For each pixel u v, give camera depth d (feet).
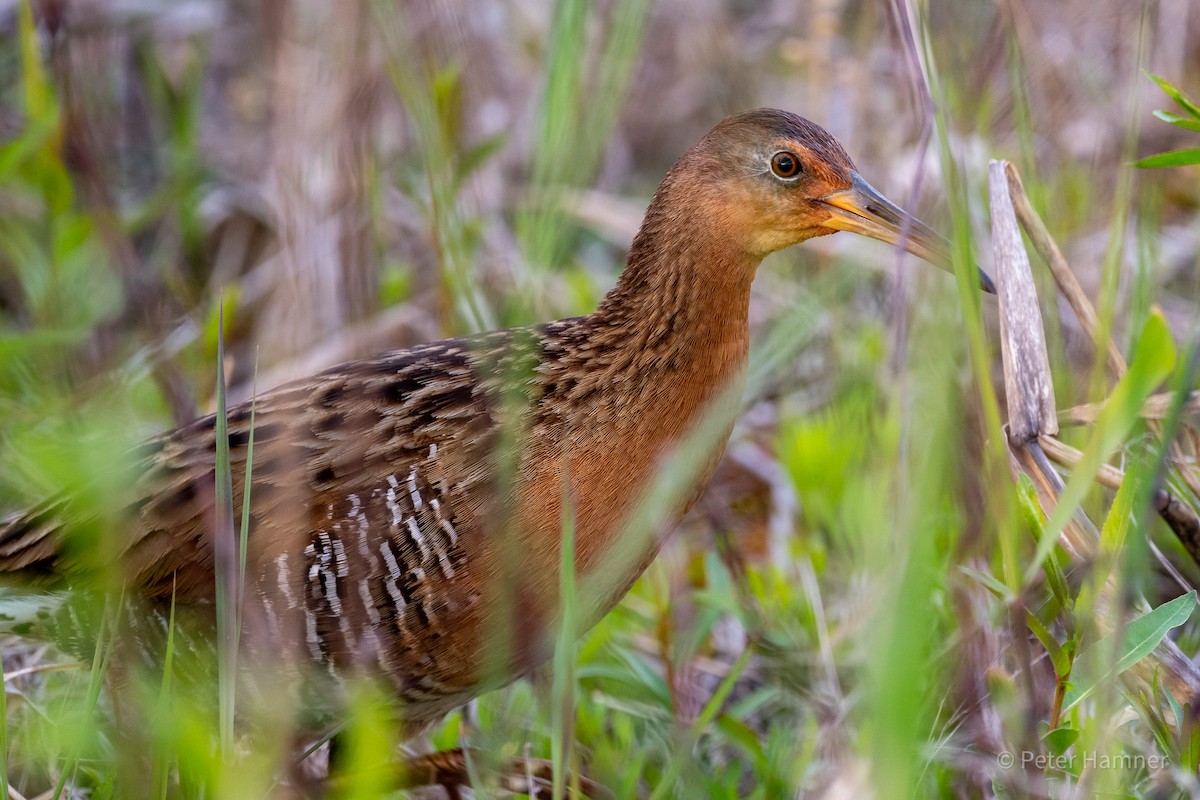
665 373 24.98
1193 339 17.72
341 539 24.04
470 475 23.98
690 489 25.50
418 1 33.65
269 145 40.47
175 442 25.73
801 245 37.47
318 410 25.12
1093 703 23.61
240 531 22.57
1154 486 17.71
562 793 20.08
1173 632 27.68
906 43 24.39
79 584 24.81
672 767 23.34
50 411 29.27
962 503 26.73
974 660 24.41
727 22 46.62
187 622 24.80
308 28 39.93
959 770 25.14
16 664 29.94
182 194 41.09
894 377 29.07
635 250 25.71
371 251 36.06
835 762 24.62
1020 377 24.31
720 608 28.81
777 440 35.40
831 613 30.81
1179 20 38.40
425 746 29.48
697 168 25.48
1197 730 21.20
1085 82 38.78
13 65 41.98
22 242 37.17
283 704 24.14
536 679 27.50
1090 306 26.35
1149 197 30.55
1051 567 21.52
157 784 21.12
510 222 41.04
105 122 39.24
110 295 34.30
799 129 25.77
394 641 24.35
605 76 27.71
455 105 33.63
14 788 25.89
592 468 24.39
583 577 24.58
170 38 46.70
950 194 20.38
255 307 39.99
